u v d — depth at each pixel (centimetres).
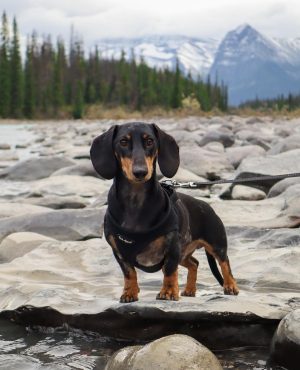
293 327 144
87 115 2694
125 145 157
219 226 177
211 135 691
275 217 273
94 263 219
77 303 172
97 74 3200
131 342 162
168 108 2895
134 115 2623
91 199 377
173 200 165
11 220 274
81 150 687
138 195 157
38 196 387
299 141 502
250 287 193
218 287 195
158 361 132
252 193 351
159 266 166
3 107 2583
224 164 476
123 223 159
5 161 642
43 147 874
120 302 167
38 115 2698
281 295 178
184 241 171
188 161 467
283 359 145
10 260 237
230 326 158
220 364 138
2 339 164
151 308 160
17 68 2630
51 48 3300
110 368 137
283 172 376
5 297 183
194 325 159
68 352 155
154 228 157
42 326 170
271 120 1695
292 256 205
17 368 146
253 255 219
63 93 3027
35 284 190
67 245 233
